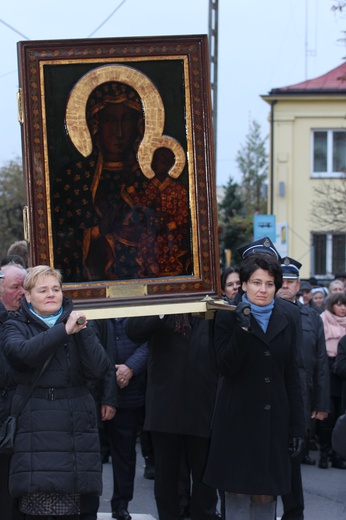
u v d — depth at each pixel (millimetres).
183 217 5539
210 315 5480
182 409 6066
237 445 5238
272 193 31219
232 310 5094
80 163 5441
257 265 5277
